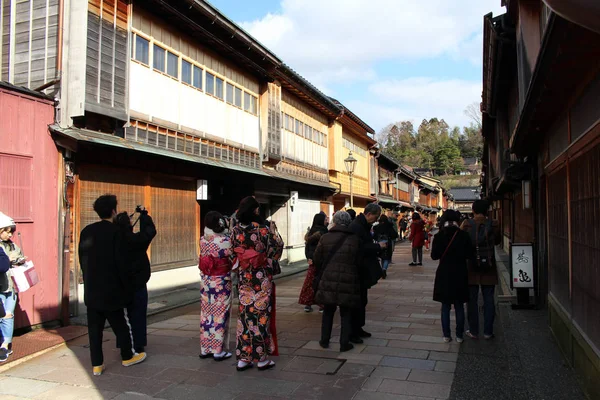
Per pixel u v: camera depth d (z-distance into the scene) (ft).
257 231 16.75
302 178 57.52
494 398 13.75
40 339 20.58
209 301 17.94
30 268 18.47
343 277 18.21
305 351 18.78
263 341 16.44
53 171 23.29
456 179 295.07
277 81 49.65
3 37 25.29
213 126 38.42
